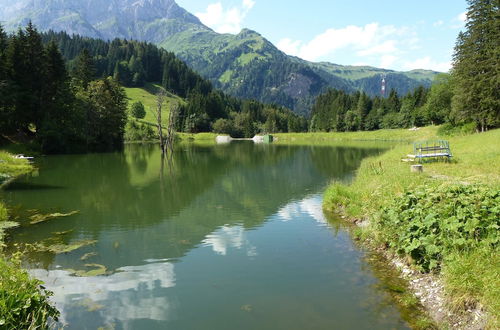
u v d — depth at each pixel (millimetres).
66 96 62031
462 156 27000
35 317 6695
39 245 13039
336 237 13422
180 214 17938
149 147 83188
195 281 9664
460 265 7977
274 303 8320
